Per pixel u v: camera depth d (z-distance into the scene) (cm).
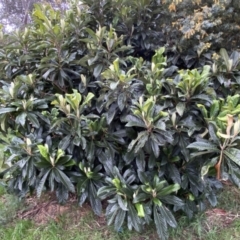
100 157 203
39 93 222
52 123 193
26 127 214
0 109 195
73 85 239
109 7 256
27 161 194
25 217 228
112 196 201
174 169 198
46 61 220
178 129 188
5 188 233
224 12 235
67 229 215
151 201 189
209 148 164
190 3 243
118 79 185
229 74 218
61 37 220
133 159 201
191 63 250
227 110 170
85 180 204
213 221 215
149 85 193
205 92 191
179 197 207
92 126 192
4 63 249
